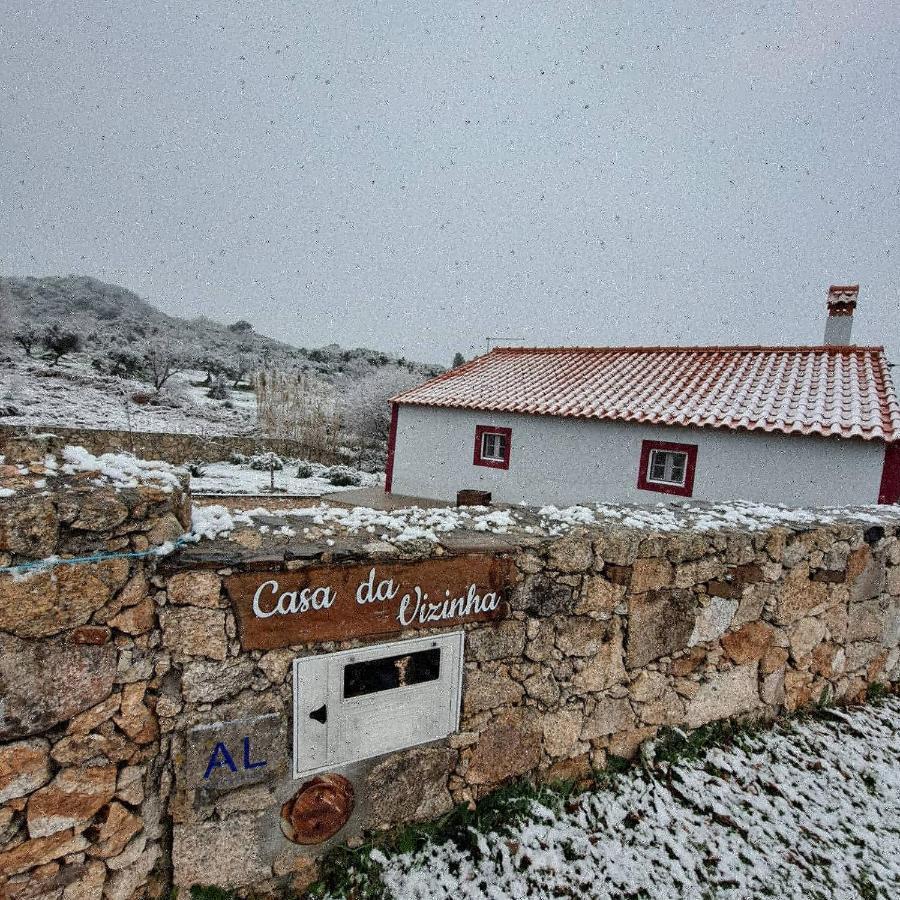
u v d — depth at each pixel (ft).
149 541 6.45
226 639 6.98
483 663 9.00
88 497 6.06
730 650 11.69
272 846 7.51
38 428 42.45
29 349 93.40
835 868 8.89
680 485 33.83
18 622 5.72
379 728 8.15
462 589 8.57
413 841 8.49
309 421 72.38
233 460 58.03
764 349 40.42
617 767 10.53
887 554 14.48
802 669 13.00
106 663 6.27
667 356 44.11
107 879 6.42
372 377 89.56
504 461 41.75
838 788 10.69
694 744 11.27
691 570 10.85
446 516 10.36
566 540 9.55
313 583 7.37
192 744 6.85
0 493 5.83
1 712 5.73
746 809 9.90
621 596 10.12
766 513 13.94
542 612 9.41
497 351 56.18
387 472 48.60
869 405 29.99
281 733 7.41
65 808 6.13
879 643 14.83
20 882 5.96
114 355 99.45
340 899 7.61
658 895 8.11
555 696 9.71
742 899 8.18
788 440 30.19
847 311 43.09
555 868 8.31
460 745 8.92
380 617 7.94
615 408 36.27
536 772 9.72
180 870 7.01
